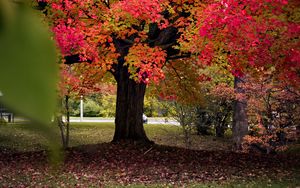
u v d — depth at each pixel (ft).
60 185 34.76
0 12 0.95
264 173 41.14
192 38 35.37
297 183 36.19
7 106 0.90
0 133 64.80
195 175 39.96
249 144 63.26
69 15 35.60
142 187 34.17
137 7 35.35
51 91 0.94
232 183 36.01
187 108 77.20
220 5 32.94
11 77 0.91
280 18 31.94
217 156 50.93
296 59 31.91
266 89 54.13
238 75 39.40
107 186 34.63
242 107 68.18
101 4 37.93
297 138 54.13
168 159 48.49
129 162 46.21
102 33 38.11
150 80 39.60
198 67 58.18
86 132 88.94
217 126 84.99
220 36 33.24
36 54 0.94
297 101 52.60
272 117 55.83
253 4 31.96
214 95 71.82
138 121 56.34
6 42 0.93
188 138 75.66
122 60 53.16
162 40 48.11
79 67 47.01
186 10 42.06
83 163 44.52
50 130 0.95
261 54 33.55
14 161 45.09
